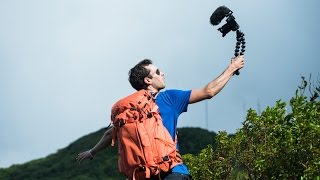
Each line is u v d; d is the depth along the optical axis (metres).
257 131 7.39
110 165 66.06
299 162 6.32
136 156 3.86
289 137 6.38
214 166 8.99
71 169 67.31
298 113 6.40
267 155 6.74
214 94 4.01
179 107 4.04
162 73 4.26
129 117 3.93
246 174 8.27
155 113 3.96
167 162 3.83
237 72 4.12
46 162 70.88
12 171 68.94
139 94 4.04
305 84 6.48
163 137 3.88
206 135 68.19
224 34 4.20
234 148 8.40
